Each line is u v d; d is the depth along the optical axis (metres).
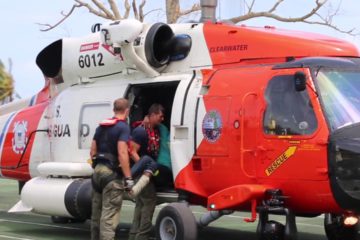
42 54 17.42
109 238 12.82
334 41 13.59
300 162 11.89
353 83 12.29
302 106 12.01
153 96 15.40
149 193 13.88
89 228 17.91
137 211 14.06
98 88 16.00
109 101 15.50
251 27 14.29
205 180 13.44
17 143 18.11
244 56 13.66
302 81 11.81
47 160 17.14
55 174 16.14
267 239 12.59
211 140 13.20
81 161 16.08
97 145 13.12
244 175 12.65
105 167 12.91
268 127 12.37
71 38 17.16
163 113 14.77
